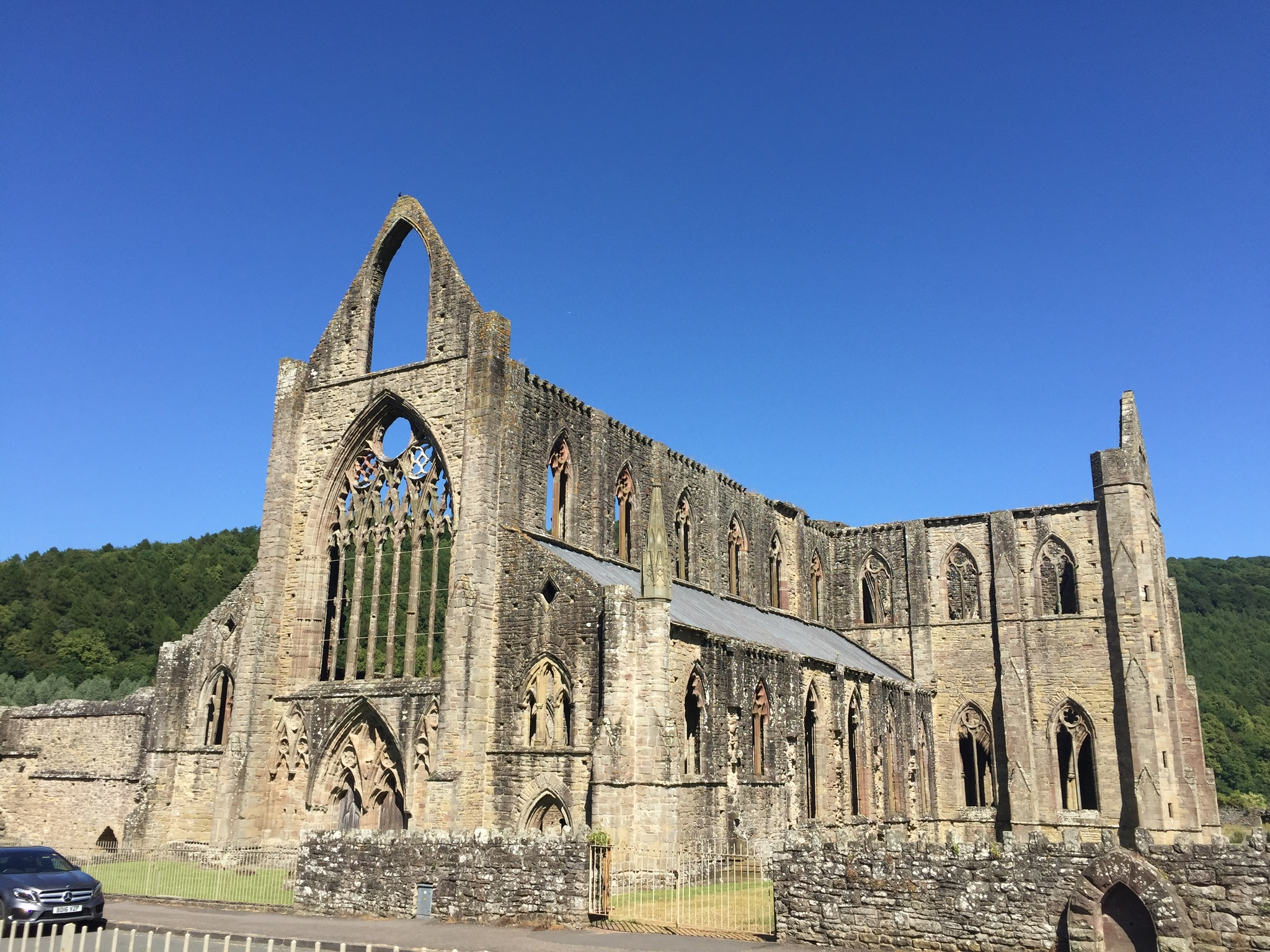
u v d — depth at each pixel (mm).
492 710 50250
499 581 51844
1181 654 80062
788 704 57344
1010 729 77438
